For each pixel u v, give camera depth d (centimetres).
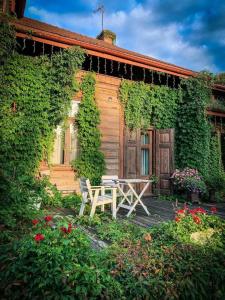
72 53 719
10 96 664
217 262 332
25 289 236
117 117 898
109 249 339
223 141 1195
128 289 263
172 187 921
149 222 539
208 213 672
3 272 252
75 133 810
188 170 899
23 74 684
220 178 1014
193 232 412
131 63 846
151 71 907
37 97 700
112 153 877
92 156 809
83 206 557
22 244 277
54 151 779
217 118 1184
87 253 286
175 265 302
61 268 246
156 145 971
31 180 582
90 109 812
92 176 804
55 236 286
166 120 969
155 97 959
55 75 732
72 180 791
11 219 395
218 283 310
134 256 310
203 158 933
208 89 971
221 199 926
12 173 589
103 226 461
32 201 498
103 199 568
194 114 937
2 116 651
